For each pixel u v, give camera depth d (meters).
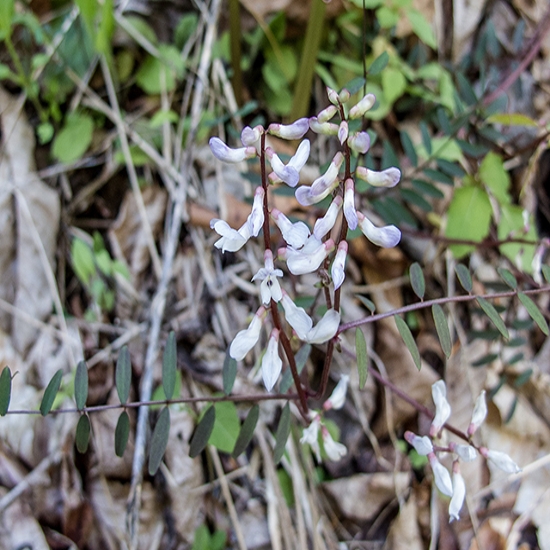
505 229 0.27
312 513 0.24
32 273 0.25
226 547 0.24
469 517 0.26
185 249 0.27
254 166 0.27
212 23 0.28
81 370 0.17
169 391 0.17
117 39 0.27
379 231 0.15
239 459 0.24
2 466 0.22
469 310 0.28
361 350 0.15
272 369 0.15
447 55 0.30
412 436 0.18
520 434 0.27
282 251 0.15
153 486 0.23
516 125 0.29
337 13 0.27
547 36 0.30
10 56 0.27
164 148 0.27
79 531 0.22
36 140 0.27
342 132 0.14
